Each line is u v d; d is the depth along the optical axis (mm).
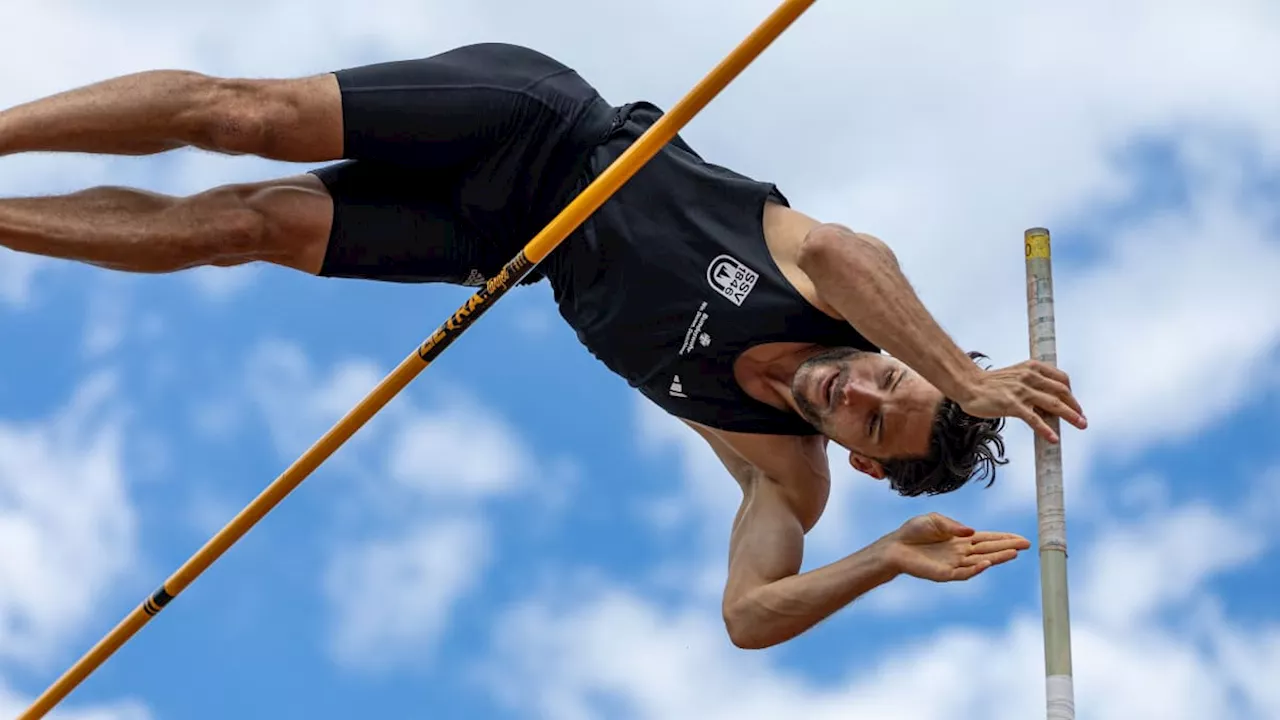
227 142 4430
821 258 4262
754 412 4602
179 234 4453
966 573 4340
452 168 4637
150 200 4480
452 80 4547
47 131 4273
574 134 4590
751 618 4648
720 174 4551
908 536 4430
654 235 4480
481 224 4641
